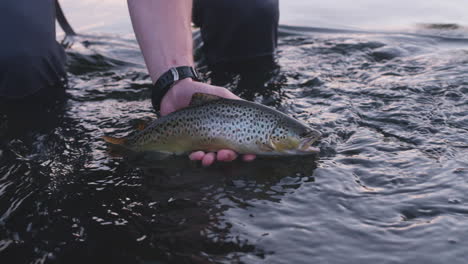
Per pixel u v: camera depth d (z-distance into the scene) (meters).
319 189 0.50
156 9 0.66
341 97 0.75
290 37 1.14
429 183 0.49
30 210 0.49
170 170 0.56
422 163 0.53
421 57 0.92
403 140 0.60
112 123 0.71
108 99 0.81
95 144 0.64
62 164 0.58
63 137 0.66
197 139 0.60
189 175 0.55
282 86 0.82
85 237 0.44
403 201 0.46
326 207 0.46
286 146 0.58
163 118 0.61
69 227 0.45
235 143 0.59
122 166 0.58
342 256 0.39
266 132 0.58
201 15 0.99
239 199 0.49
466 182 0.49
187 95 0.64
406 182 0.50
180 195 0.50
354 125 0.65
